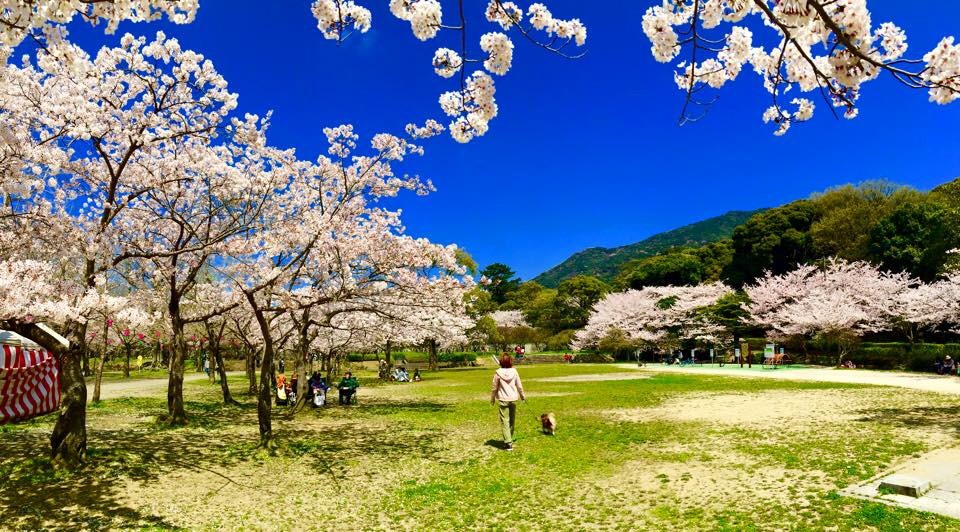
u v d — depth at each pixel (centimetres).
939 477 700
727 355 4388
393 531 646
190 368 5353
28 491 788
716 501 682
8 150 773
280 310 1170
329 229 1132
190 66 1023
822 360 3525
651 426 1297
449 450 1109
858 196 4856
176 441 1193
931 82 297
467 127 470
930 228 3641
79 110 888
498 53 432
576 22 428
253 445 1154
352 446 1162
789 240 4972
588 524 636
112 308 870
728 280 5672
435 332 2281
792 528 561
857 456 855
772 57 405
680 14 362
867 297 3325
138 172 1120
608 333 5319
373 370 5006
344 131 1379
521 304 8175
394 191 1438
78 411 916
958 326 2923
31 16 347
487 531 632
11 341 979
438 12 387
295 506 748
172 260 1314
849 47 280
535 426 1374
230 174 1170
